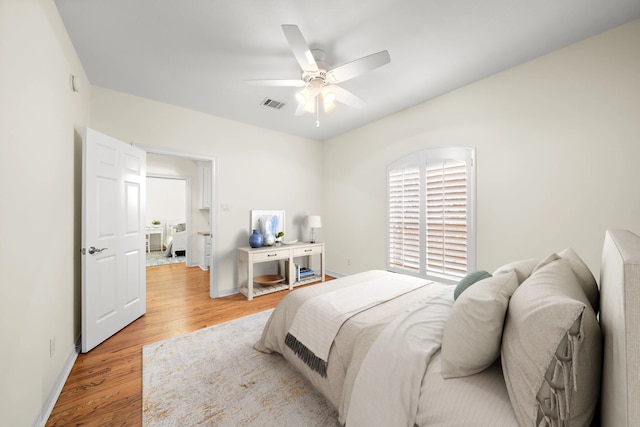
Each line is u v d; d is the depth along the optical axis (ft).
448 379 3.39
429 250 10.50
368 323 4.85
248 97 10.16
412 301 5.98
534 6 5.69
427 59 7.67
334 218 15.20
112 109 9.50
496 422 2.84
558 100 7.30
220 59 7.68
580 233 6.99
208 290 12.89
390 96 10.08
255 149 13.32
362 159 13.47
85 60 7.70
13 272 3.97
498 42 6.92
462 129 9.40
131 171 9.03
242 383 5.78
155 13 5.92
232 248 12.54
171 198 27.02
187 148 11.19
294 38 5.70
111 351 7.14
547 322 2.58
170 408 5.03
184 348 7.26
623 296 1.96
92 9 5.78
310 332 5.43
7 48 3.83
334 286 7.04
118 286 8.33
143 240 9.64
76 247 7.24
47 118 5.22
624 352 1.93
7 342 3.79
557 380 2.51
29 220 4.46
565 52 7.16
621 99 6.36
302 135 14.98
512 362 2.88
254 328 8.55
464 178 9.37
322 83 7.24
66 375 6.02
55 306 5.60
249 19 6.11
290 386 5.70
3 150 3.73
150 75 8.55
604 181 6.62
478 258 9.15
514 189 8.19
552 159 7.43
